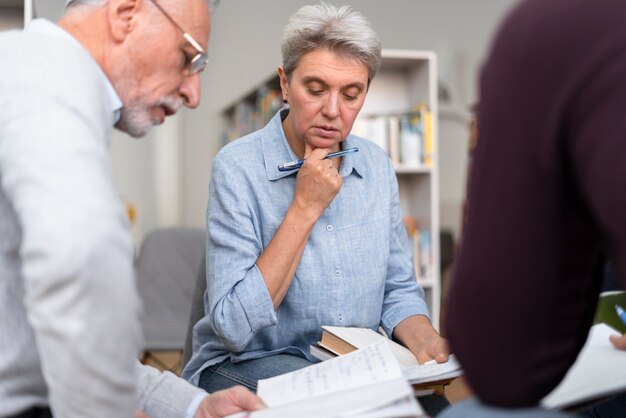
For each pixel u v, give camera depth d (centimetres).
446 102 743
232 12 698
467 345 85
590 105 72
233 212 175
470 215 83
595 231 82
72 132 97
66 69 105
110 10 116
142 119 124
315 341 183
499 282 80
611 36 72
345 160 188
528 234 79
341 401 110
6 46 109
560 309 84
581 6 74
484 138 81
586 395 107
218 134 700
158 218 744
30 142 95
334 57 171
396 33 729
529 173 78
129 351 98
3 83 102
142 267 351
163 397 136
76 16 117
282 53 180
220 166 181
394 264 198
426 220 398
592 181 73
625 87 70
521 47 77
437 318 397
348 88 174
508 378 84
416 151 394
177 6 118
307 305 180
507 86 77
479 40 732
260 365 175
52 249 90
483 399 87
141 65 119
